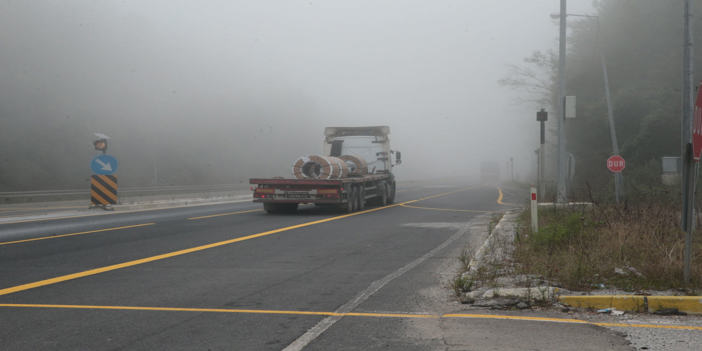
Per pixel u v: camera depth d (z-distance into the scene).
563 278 7.21
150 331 5.32
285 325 5.54
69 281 7.84
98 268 8.94
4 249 11.24
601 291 6.59
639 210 12.47
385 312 6.06
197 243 12.13
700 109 6.72
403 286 7.50
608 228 10.85
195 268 8.95
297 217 19.09
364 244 12.02
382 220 17.88
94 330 5.35
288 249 11.23
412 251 10.95
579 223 11.05
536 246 9.84
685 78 8.60
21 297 6.82
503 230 13.51
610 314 5.91
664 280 6.98
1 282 7.78
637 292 6.46
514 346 4.79
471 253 10.50
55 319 5.76
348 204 20.52
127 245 11.81
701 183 15.64
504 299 6.41
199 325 5.54
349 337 5.11
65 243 12.18
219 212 21.98
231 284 7.64
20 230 15.26
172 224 16.64
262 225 16.20
